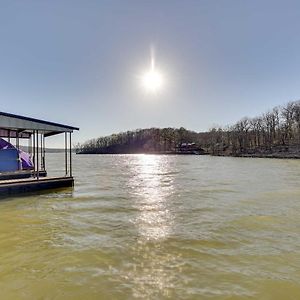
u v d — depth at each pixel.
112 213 10.20
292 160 60.88
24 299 4.37
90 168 39.00
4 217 9.54
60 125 16.70
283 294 4.46
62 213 10.20
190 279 4.96
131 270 5.35
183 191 15.55
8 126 14.64
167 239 7.17
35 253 6.23
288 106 85.44
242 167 38.59
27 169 19.36
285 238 7.21
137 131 172.00
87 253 6.21
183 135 140.75
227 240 7.07
